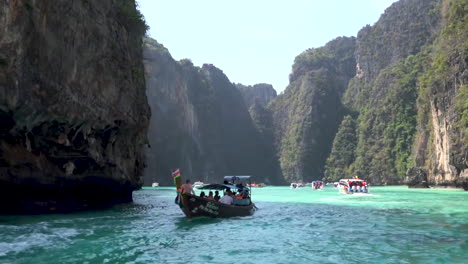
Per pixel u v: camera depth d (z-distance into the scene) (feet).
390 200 106.01
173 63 459.73
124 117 74.33
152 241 36.73
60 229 43.29
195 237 39.37
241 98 605.73
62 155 61.67
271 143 577.02
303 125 519.60
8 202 57.21
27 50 50.42
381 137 403.95
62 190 63.36
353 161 449.89
